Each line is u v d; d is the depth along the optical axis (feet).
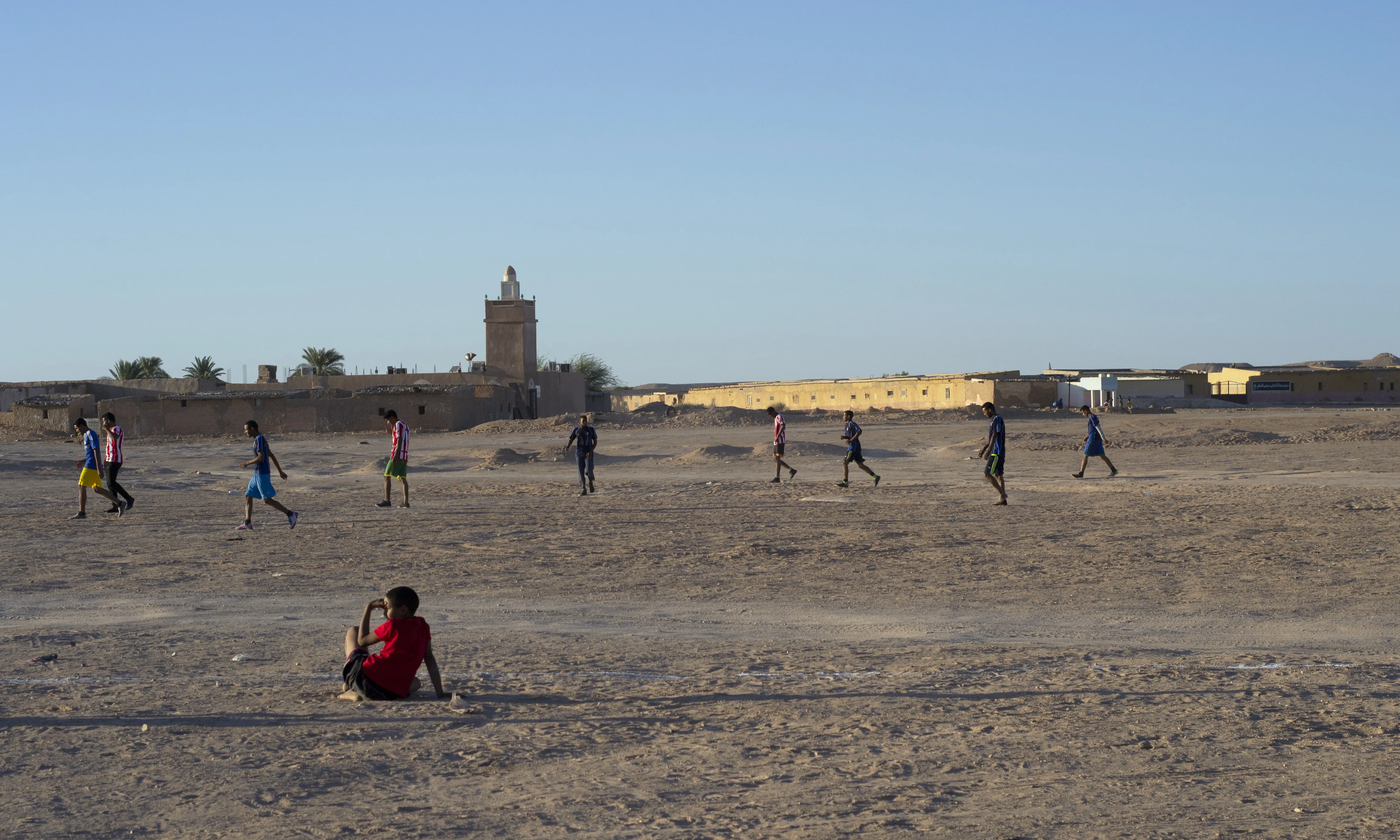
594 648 30.60
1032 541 52.95
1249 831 15.96
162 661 28.91
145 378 321.93
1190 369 434.30
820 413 242.17
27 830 16.11
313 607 38.32
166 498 86.74
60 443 192.03
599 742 20.90
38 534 61.05
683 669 27.68
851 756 19.89
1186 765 19.22
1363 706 23.29
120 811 16.93
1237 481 86.84
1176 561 46.50
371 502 79.82
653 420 209.56
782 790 17.98
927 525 60.39
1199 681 25.84
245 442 187.42
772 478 100.99
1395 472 93.40
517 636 32.68
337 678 26.76
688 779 18.60
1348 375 311.06
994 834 15.89
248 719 22.52
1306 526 57.06
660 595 40.22
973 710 23.18
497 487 92.79
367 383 250.57
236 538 57.98
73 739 20.93
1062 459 117.50
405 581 43.75
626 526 61.72
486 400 223.71
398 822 16.46
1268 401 305.94
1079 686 25.40
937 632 33.35
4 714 22.94
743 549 50.96
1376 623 34.17
